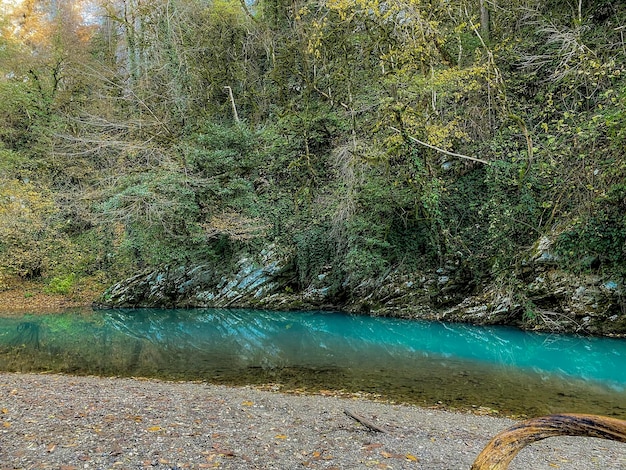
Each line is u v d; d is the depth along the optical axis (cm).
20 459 441
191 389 835
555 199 1377
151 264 2064
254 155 2055
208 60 2489
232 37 2514
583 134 1147
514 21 1586
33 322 1759
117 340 1437
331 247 1931
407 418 668
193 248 2022
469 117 1550
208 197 1992
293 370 1014
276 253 2008
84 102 2547
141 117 2183
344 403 752
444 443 555
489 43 1570
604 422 166
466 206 1627
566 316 1328
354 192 1705
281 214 2006
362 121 1795
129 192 1842
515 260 1472
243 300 1997
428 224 1709
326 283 1908
